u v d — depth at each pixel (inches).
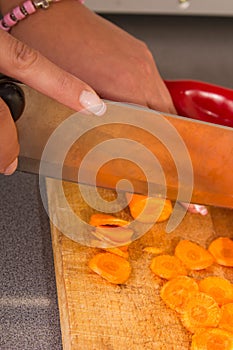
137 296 21.4
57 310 21.4
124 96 22.5
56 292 21.9
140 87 22.8
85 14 23.4
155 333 20.6
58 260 21.9
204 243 23.5
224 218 24.3
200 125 21.0
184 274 22.4
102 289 21.4
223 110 25.0
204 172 21.5
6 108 18.3
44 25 22.9
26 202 24.5
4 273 22.1
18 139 20.2
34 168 21.1
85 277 21.6
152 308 21.2
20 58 18.2
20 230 23.5
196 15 33.6
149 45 32.3
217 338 20.4
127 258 22.4
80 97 18.7
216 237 23.7
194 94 24.9
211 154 21.3
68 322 20.4
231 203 22.2
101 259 21.9
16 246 23.0
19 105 18.7
